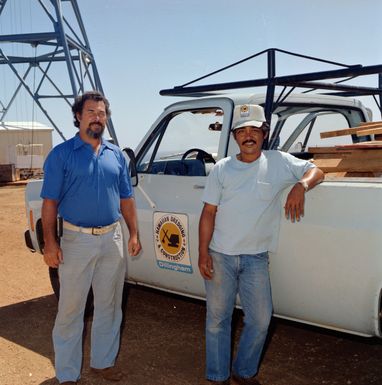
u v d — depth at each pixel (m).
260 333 3.23
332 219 3.17
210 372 3.35
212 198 3.17
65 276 3.36
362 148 3.32
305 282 3.32
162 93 4.47
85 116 3.25
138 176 4.46
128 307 5.20
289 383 3.60
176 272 4.14
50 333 4.58
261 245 3.18
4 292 5.82
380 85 4.70
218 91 4.50
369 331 3.13
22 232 9.38
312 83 3.98
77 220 3.30
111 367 3.65
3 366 3.93
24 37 24.64
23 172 23.59
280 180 3.14
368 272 3.05
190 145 4.45
